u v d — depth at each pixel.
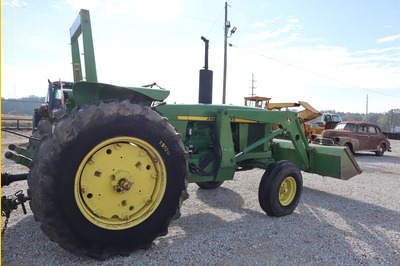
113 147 2.54
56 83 9.80
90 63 2.77
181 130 3.75
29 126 17.75
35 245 2.74
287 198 4.02
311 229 3.48
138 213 2.65
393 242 3.20
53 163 2.22
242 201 4.57
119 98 2.63
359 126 12.73
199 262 2.57
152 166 2.72
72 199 2.29
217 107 4.00
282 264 2.62
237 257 2.71
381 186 6.11
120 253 2.53
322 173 4.69
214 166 3.87
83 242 2.37
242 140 4.41
